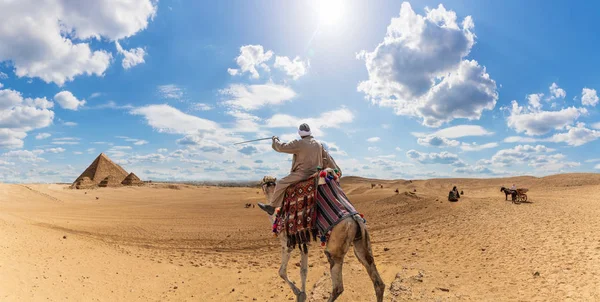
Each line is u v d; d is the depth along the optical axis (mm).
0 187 76188
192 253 15977
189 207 53250
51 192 81000
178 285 9797
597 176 64812
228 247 17875
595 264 7586
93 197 79812
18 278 8383
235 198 79062
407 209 27234
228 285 9695
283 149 6996
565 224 12992
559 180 66250
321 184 6492
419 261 10086
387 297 7406
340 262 6023
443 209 24094
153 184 126062
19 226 16344
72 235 18750
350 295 7695
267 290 9008
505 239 11672
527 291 6797
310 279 9445
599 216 14234
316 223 6324
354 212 6164
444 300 6703
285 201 6996
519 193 26062
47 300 7484
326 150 7250
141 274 10805
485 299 6625
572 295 6242
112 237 21078
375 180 143750
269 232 22812
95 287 8938
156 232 24203
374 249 13125
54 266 10141
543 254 9109
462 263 9398
